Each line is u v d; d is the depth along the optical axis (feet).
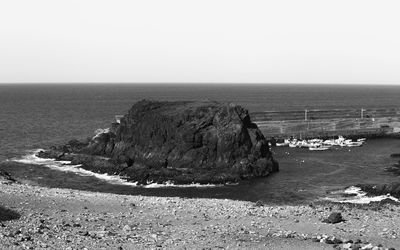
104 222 123.95
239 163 250.78
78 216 129.18
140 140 275.59
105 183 231.71
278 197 201.87
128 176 243.60
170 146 264.11
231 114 264.72
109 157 279.69
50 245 95.30
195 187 224.12
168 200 164.45
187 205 154.30
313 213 145.48
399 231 123.13
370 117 499.51
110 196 169.17
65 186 223.92
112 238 104.99
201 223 127.85
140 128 279.08
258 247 102.68
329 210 152.56
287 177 246.06
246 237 111.75
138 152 272.31
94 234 108.06
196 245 102.27
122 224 122.83
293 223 130.62
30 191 164.04
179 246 100.73
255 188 221.05
